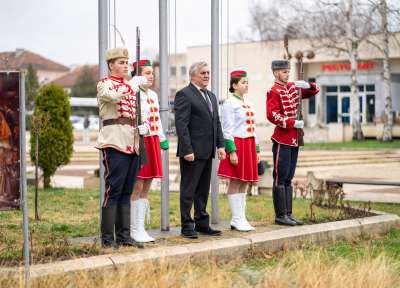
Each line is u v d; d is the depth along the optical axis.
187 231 8.72
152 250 7.61
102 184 8.41
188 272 6.89
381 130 43.41
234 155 9.13
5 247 8.05
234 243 8.20
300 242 8.88
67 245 7.72
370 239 9.66
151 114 8.48
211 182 9.99
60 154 16.38
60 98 16.36
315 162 28.00
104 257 7.13
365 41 43.78
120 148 7.71
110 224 7.85
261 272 7.41
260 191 15.54
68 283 6.46
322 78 50.41
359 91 49.19
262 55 51.81
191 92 8.72
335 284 6.56
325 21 42.47
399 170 25.34
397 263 7.54
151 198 14.22
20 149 6.52
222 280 6.64
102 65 8.43
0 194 6.52
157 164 8.46
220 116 9.53
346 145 37.09
